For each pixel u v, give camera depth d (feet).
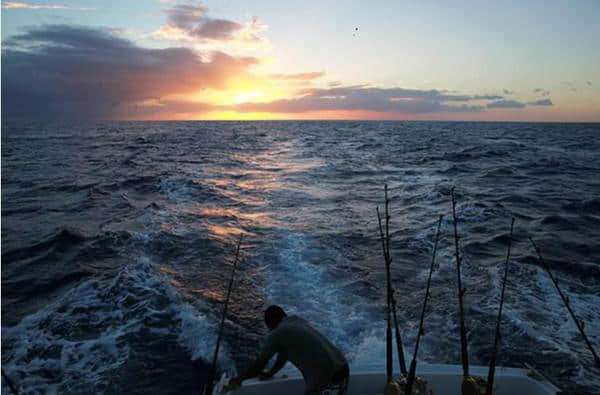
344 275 24.58
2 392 13.79
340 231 34.40
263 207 44.24
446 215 40.04
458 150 125.18
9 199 49.49
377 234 33.55
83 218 39.01
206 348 16.65
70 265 25.72
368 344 16.92
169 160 95.81
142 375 14.97
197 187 55.31
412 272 25.22
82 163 88.99
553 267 25.46
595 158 102.53
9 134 238.48
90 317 18.79
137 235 31.50
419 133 260.83
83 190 54.54
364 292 22.15
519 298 21.12
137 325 18.06
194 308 19.66
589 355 16.24
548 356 16.14
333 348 9.76
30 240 31.24
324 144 155.22
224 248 28.94
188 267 25.27
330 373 9.31
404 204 46.14
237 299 21.03
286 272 24.82
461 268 25.70
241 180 63.72
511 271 24.63
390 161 93.40
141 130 311.68
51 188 57.16
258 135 233.76
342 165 84.33
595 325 18.49
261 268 25.43
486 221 37.81
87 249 28.53
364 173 72.84
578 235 33.30
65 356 15.93
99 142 167.43
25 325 18.22
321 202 47.37
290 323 9.84
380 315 19.49
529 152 119.24
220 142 169.78
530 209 43.32
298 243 30.73
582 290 22.30
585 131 310.65
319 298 21.31
